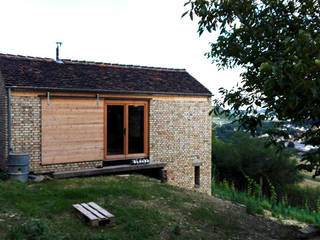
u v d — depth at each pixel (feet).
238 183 115.85
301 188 106.52
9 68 39.27
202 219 29.22
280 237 28.73
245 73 23.31
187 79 56.49
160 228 24.58
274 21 20.29
